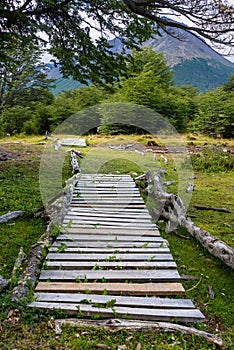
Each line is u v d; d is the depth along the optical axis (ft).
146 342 6.52
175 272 9.70
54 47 24.73
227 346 6.64
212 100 58.44
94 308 7.54
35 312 7.23
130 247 11.68
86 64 24.71
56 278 9.04
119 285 8.78
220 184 24.27
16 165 28.37
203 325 7.34
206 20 17.52
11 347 6.11
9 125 77.92
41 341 6.36
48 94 90.43
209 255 11.50
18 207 15.93
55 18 23.95
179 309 7.76
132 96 52.31
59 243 11.71
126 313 7.42
